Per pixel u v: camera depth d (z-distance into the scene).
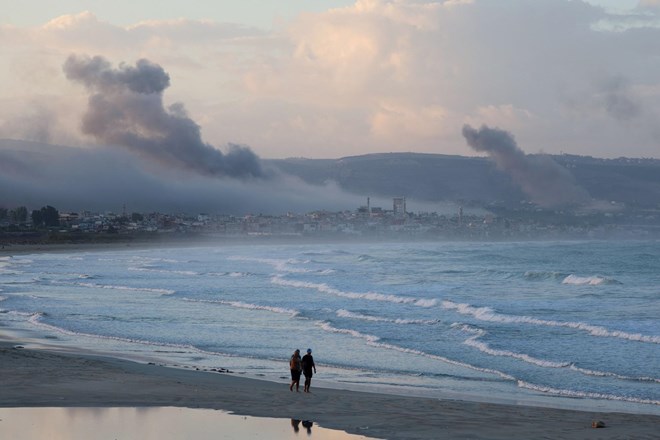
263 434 29.70
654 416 35.12
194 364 52.59
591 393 43.09
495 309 85.62
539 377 48.06
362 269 177.12
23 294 111.75
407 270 171.50
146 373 45.28
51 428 29.30
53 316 82.62
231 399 36.78
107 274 165.00
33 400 34.78
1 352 50.31
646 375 48.38
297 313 84.38
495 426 32.38
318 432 30.45
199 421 31.53
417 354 57.62
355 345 62.31
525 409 36.44
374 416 33.81
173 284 134.12
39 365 45.53
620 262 198.88
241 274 159.62
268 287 125.62
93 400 35.19
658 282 129.75
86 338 66.00
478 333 67.12
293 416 33.31
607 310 86.44
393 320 77.12
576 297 104.12
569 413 35.59
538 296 106.06
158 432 29.22
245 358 55.91
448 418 33.78
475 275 151.88
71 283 135.62
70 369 44.47
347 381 46.91
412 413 34.72
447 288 120.38
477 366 52.34
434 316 81.50
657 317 78.88
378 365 53.12
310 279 142.75
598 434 31.17
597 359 54.22
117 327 73.69
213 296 108.81
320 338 66.31
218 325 75.25
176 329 72.38
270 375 48.38
